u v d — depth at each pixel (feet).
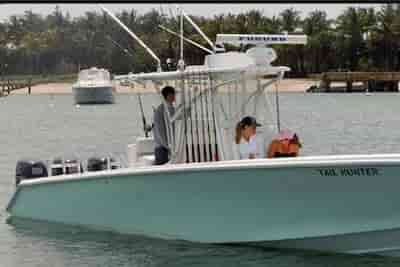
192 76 61.05
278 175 56.80
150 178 60.64
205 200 59.52
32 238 66.18
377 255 57.67
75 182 65.16
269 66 59.57
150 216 61.87
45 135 198.08
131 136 190.08
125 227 63.31
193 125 61.82
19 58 503.20
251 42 60.18
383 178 54.85
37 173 70.38
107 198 63.57
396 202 55.31
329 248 58.29
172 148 62.39
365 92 444.55
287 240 58.49
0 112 322.34
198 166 58.49
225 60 60.13
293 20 456.04
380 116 254.47
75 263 59.98
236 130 60.80
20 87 495.41
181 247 60.95
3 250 63.67
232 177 57.88
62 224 67.05
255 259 58.39
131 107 311.06
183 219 60.75
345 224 56.95
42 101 415.44
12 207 70.54
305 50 444.96
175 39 65.82
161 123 63.05
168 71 62.95
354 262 57.41
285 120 234.99
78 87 317.83
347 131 190.70
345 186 55.88
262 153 61.11
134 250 61.62
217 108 61.21
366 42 492.54
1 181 105.29
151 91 64.28
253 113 61.46
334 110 290.56
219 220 59.67
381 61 495.82
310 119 240.12
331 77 442.91
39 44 473.67
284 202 57.57
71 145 169.58
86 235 65.41
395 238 56.54
